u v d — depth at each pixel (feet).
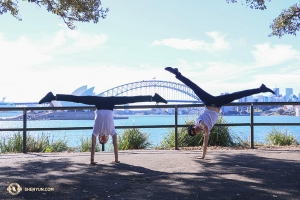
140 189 15.70
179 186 16.12
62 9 34.42
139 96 22.54
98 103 22.38
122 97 22.74
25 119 30.07
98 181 17.30
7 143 32.73
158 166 21.34
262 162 22.35
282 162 22.31
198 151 28.68
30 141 32.94
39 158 25.45
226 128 34.06
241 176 18.11
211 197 14.25
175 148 30.81
